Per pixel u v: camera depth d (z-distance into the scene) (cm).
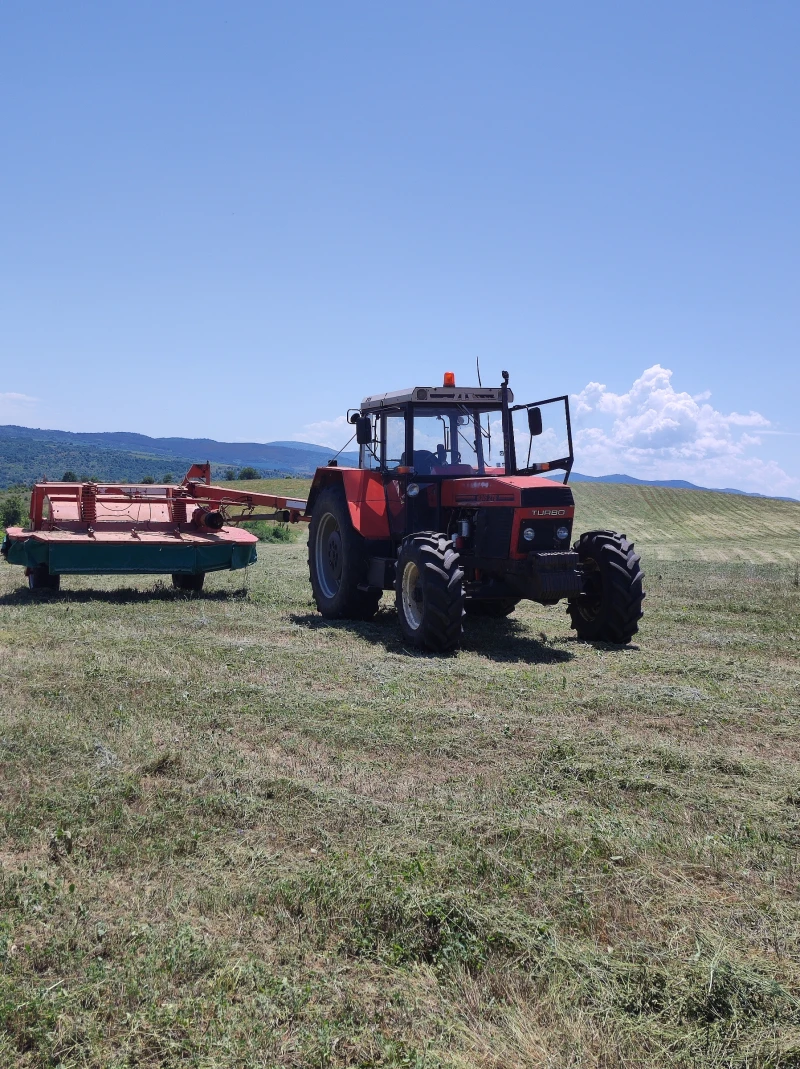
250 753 482
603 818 393
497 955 284
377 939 294
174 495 1172
